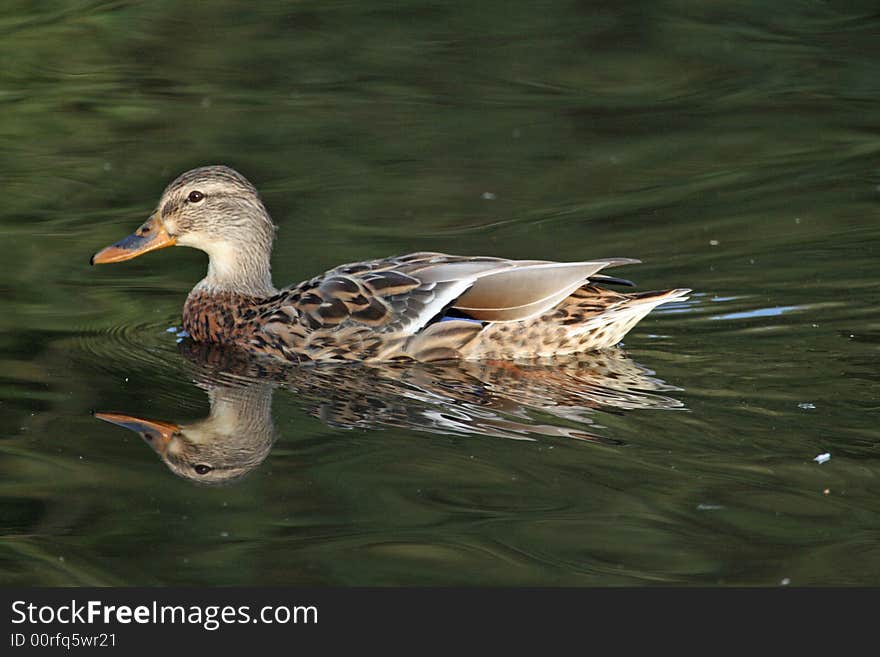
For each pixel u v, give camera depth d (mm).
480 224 17172
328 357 13781
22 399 12500
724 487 10414
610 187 18312
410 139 19719
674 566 9492
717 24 23859
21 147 19297
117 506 10477
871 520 9883
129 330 14633
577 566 9547
